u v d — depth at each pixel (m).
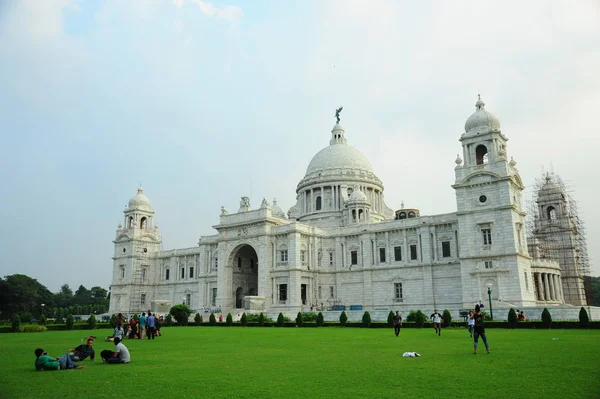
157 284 149.00
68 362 28.33
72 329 80.31
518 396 19.20
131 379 24.38
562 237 127.94
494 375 23.80
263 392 20.64
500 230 85.38
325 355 33.56
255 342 46.31
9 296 163.75
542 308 71.69
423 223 102.94
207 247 130.50
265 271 111.62
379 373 24.95
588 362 27.67
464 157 92.00
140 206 151.88
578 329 59.53
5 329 72.94
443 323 67.31
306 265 112.00
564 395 19.25
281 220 118.56
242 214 119.06
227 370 26.88
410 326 69.69
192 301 137.62
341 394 20.00
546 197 133.75
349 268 112.75
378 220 138.88
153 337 53.00
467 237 88.69
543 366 26.36
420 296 101.00
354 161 145.00
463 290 87.44
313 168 147.50
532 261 96.06
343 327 76.94
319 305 111.81
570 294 124.19
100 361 32.09
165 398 19.86
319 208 141.38
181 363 30.25
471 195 89.69
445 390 20.47
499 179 86.31
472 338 47.19
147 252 150.88
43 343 48.81
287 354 34.66
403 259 105.06
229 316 88.75
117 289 147.25
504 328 63.75
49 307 188.75
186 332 66.38
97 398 20.05
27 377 25.38
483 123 91.44
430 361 29.28
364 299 108.69
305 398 19.38
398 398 19.12
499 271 83.69
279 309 107.44
